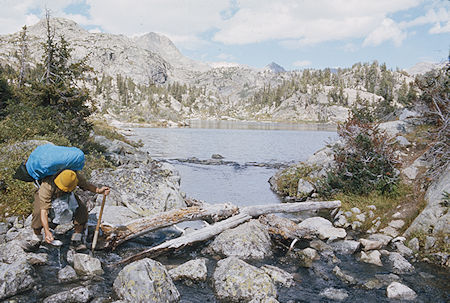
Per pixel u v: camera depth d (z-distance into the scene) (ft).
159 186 32.63
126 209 28.60
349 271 22.20
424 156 38.11
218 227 25.96
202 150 113.19
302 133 236.02
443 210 26.50
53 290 16.72
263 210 30.99
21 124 43.11
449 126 35.47
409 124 48.91
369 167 37.52
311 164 52.26
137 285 16.43
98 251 21.99
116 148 63.31
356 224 31.99
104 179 31.94
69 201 19.95
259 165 78.54
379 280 20.86
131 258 21.03
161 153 101.76
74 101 58.34
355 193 37.04
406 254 25.20
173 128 307.99
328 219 34.68
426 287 20.02
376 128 39.73
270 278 18.92
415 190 33.12
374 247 26.35
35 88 56.59
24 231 21.72
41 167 18.42
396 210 32.22
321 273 21.63
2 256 18.67
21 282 16.28
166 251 22.86
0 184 28.12
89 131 59.16
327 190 40.60
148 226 24.39
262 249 24.39
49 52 62.49
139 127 322.96
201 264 20.40
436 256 24.02
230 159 90.12
